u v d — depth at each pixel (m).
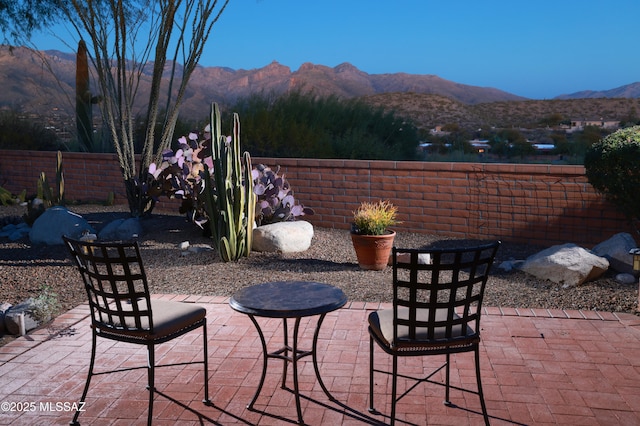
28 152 15.55
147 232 10.33
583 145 16.56
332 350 5.09
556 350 5.06
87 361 4.90
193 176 9.80
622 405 4.09
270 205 9.45
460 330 3.75
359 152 14.67
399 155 15.45
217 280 7.46
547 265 7.16
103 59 11.26
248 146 14.36
